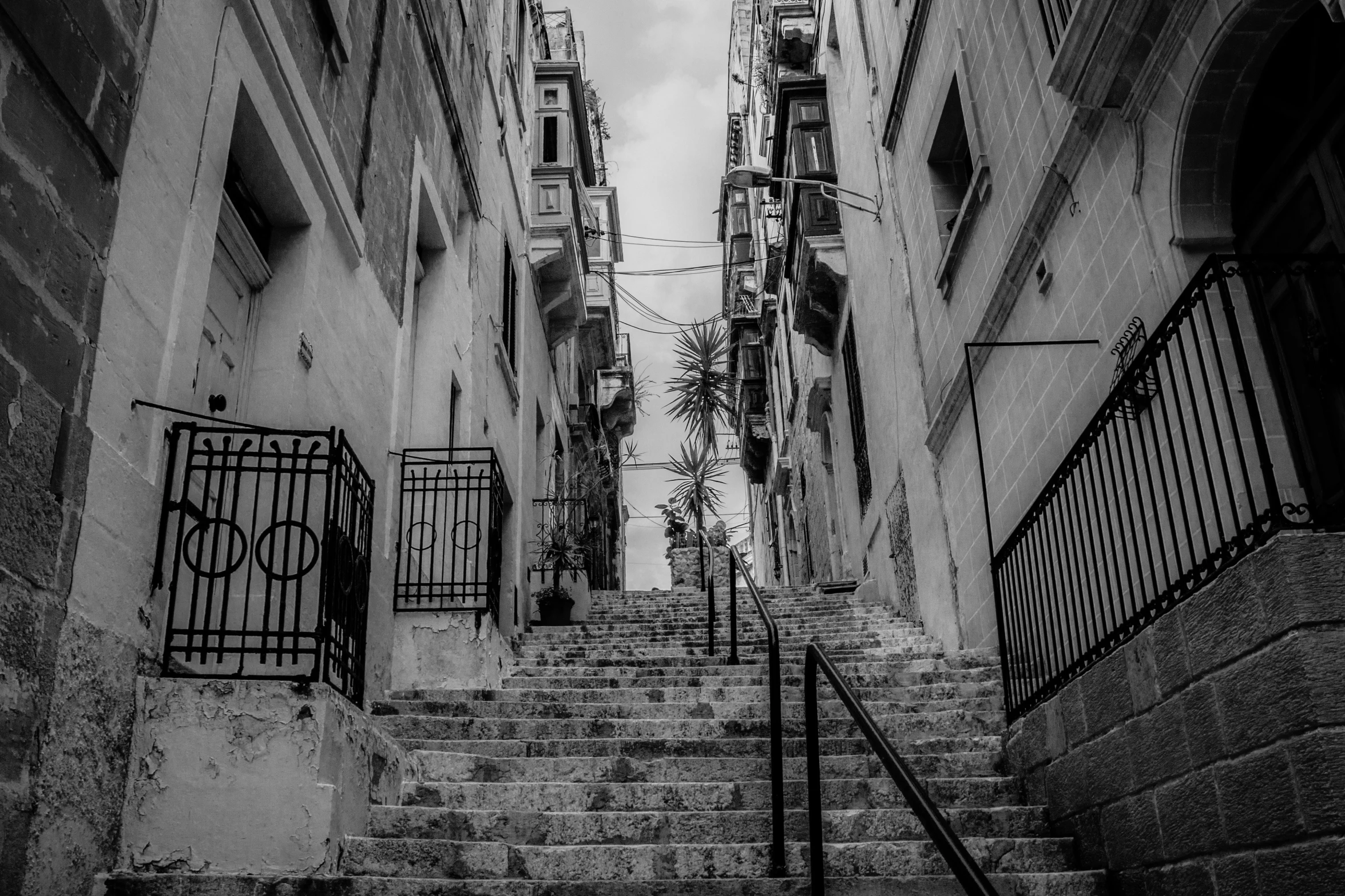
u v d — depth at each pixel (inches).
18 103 130.0
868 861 168.2
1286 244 192.4
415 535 339.9
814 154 608.7
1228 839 131.3
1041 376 272.4
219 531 164.6
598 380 1018.1
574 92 696.4
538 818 177.8
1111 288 228.7
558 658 331.0
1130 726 157.8
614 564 968.9
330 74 261.6
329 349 250.7
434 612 294.8
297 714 156.5
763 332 1088.8
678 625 415.8
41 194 133.9
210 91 185.9
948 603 366.9
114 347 149.5
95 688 140.1
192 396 173.9
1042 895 159.5
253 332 225.5
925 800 119.0
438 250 383.6
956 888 158.9
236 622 197.9
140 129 160.2
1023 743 201.5
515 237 557.0
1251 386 129.0
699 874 165.6
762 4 921.5
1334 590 119.6
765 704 249.9
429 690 269.6
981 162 310.5
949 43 348.8
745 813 180.7
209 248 181.9
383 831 171.5
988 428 321.4
